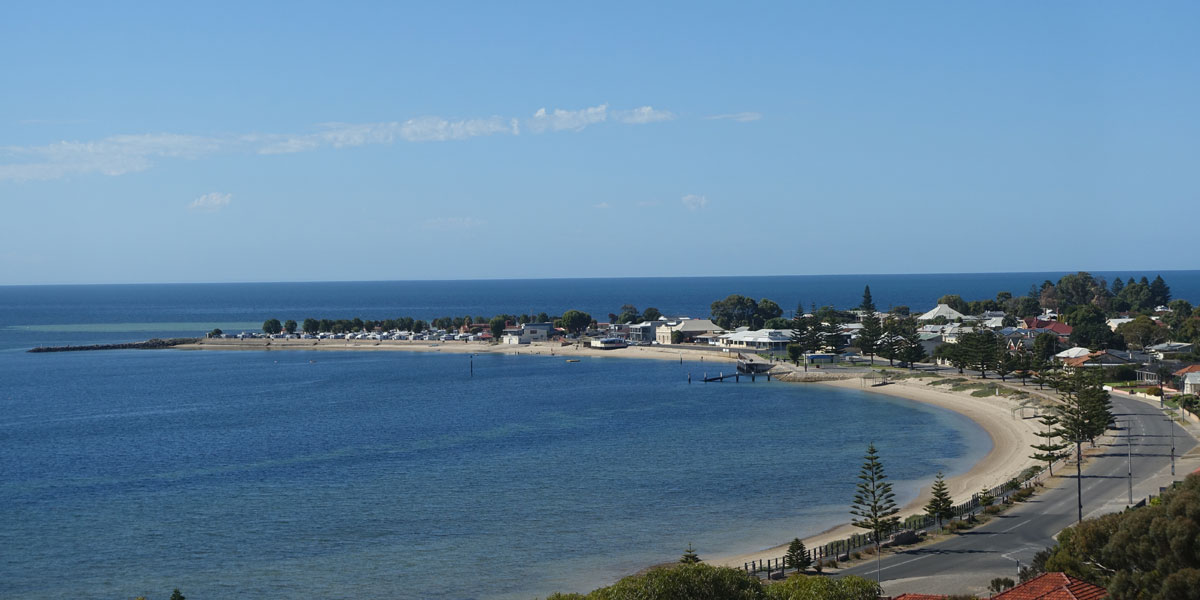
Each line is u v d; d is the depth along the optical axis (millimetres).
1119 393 177375
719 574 62125
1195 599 54312
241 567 89750
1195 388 164375
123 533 102188
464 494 117750
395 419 188125
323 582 85000
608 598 61844
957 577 76500
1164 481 105438
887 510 104062
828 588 64438
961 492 111625
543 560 90250
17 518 109500
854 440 153000
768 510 107562
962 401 192000
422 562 90125
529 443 155625
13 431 180875
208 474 134000
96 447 160375
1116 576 58938
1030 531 89500
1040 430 151375
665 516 105500
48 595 83250
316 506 112812
